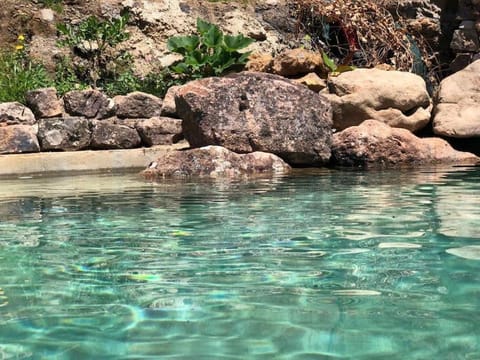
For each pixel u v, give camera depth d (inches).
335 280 87.2
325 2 476.4
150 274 92.8
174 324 69.7
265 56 419.2
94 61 430.6
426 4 488.7
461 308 73.0
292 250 107.1
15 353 61.8
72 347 63.1
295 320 70.0
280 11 513.7
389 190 189.6
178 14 480.7
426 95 323.9
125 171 286.7
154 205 167.0
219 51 405.1
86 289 85.3
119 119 348.5
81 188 214.4
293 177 239.8
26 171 290.0
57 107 332.8
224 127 282.5
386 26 450.6
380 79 319.6
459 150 317.4
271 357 59.1
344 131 295.1
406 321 68.7
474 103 316.5
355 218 138.9
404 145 287.9
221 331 66.9
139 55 453.4
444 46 470.3
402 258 99.4
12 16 442.3
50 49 434.3
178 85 401.1
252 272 92.7
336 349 60.7
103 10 469.4
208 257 103.3
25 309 76.4
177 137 339.6
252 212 150.9
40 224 140.3
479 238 113.7
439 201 163.3
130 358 59.9
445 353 59.0
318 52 452.4
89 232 129.0
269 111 288.7
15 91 357.4
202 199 177.5
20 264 100.9
